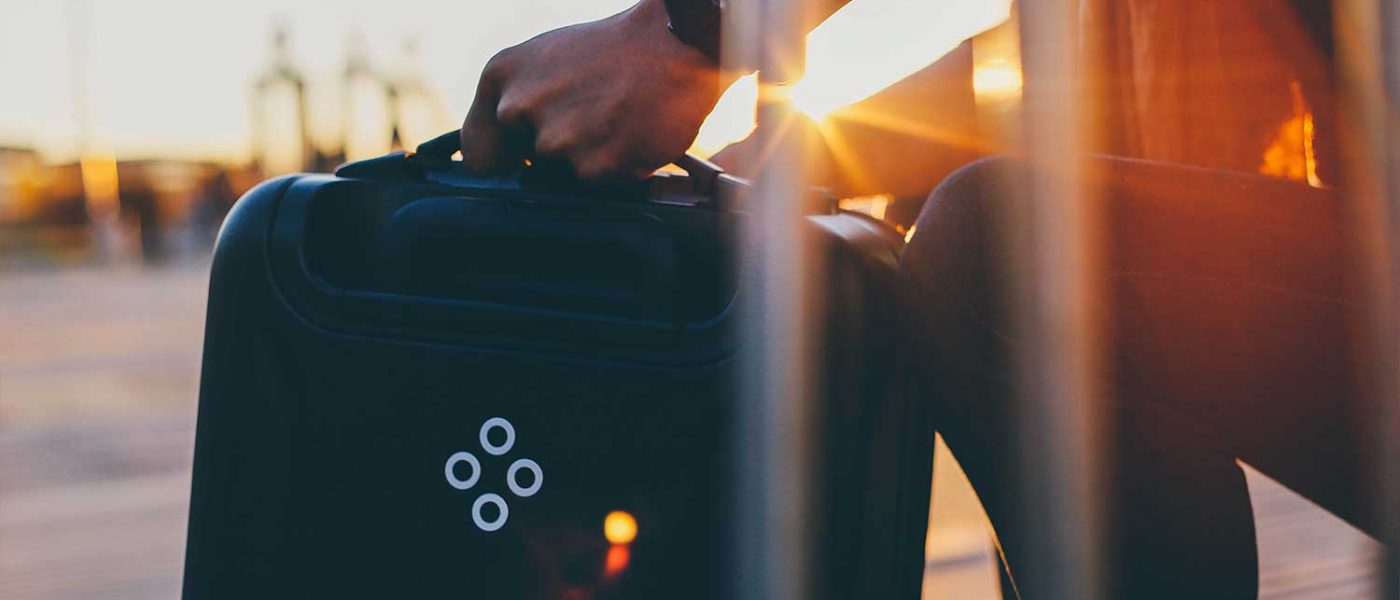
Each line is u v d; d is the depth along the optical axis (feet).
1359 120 1.94
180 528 7.72
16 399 12.79
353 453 2.73
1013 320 2.28
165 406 12.33
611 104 2.50
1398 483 1.97
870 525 2.63
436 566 2.72
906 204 3.34
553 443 2.66
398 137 34.55
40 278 35.70
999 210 2.31
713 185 2.87
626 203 2.75
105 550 7.23
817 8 2.25
